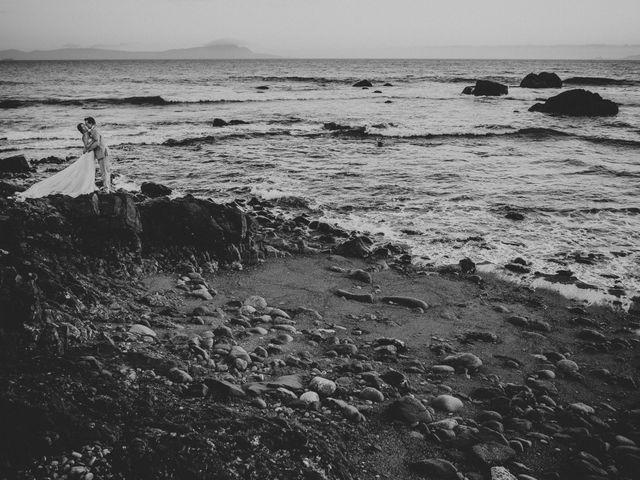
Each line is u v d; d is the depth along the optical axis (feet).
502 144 86.53
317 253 37.96
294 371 20.56
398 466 15.21
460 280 33.68
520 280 33.88
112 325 22.13
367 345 23.99
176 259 31.73
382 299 29.91
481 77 303.07
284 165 70.64
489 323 27.43
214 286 30.30
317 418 16.79
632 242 41.45
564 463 16.07
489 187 58.95
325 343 23.75
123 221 29.12
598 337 25.93
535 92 192.13
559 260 37.58
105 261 27.84
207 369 19.60
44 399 13.70
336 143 87.25
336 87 219.20
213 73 366.84
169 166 68.85
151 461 12.59
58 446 12.48
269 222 44.60
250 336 23.63
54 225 26.58
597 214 48.85
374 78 291.58
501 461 15.70
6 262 21.91
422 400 19.29
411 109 136.67
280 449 14.32
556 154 77.77
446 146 84.84
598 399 20.51
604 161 72.33
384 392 19.48
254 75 333.01
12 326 16.72
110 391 15.58
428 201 53.62
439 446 16.34
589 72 392.88
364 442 16.16
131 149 79.71
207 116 119.65
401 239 42.39
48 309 19.75
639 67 540.52
